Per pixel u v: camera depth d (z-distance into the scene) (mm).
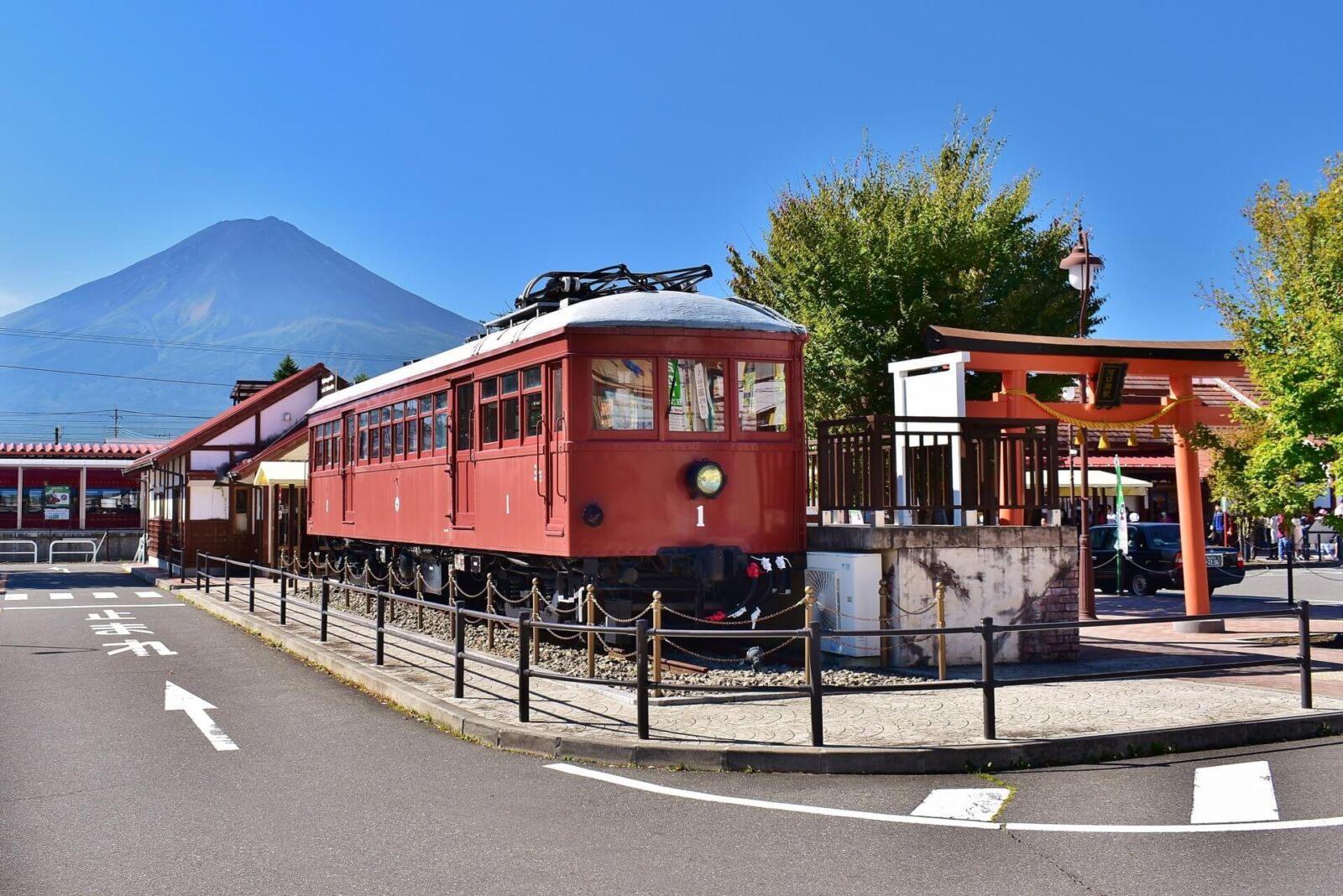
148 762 7977
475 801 6801
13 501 44906
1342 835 5945
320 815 6480
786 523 12414
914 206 20781
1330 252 13586
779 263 22797
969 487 12383
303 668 12992
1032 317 21500
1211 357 14492
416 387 16656
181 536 32219
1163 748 8180
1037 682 8188
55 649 14867
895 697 9820
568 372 11891
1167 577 23031
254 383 39750
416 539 16516
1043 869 5391
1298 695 9828
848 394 20391
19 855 5723
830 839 5945
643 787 7152
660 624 10719
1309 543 33781
